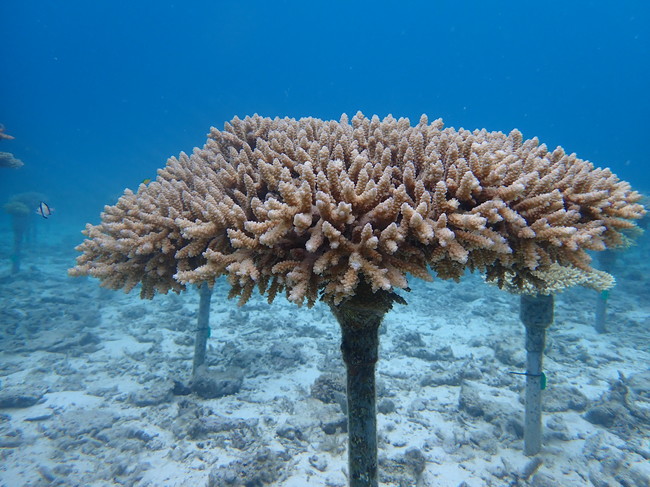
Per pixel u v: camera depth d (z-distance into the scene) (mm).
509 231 2506
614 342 11367
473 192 2475
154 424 7371
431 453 6465
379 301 2752
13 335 11805
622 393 8094
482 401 7695
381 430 7023
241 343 11281
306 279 2340
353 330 3002
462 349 10961
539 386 6250
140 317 13820
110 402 8258
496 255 2504
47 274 19031
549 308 5859
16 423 7492
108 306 15086
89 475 6082
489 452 6516
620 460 6293
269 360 9875
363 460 3053
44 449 6754
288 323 12625
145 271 3051
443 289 16703
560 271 4719
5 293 15758
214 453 6355
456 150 2609
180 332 12453
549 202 2441
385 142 3127
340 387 7684
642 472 6039
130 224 2973
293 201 2361
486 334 12125
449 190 2527
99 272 3004
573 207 2656
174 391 8281
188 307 14805
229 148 3709
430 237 2215
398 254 2557
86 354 10844
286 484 5680
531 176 2504
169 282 3115
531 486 5848
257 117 4020
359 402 3049
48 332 11797
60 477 6066
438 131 3322
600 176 2891
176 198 3053
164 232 2943
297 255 2508
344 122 3953
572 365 10000
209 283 2643
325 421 6816
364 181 2461
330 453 6324
